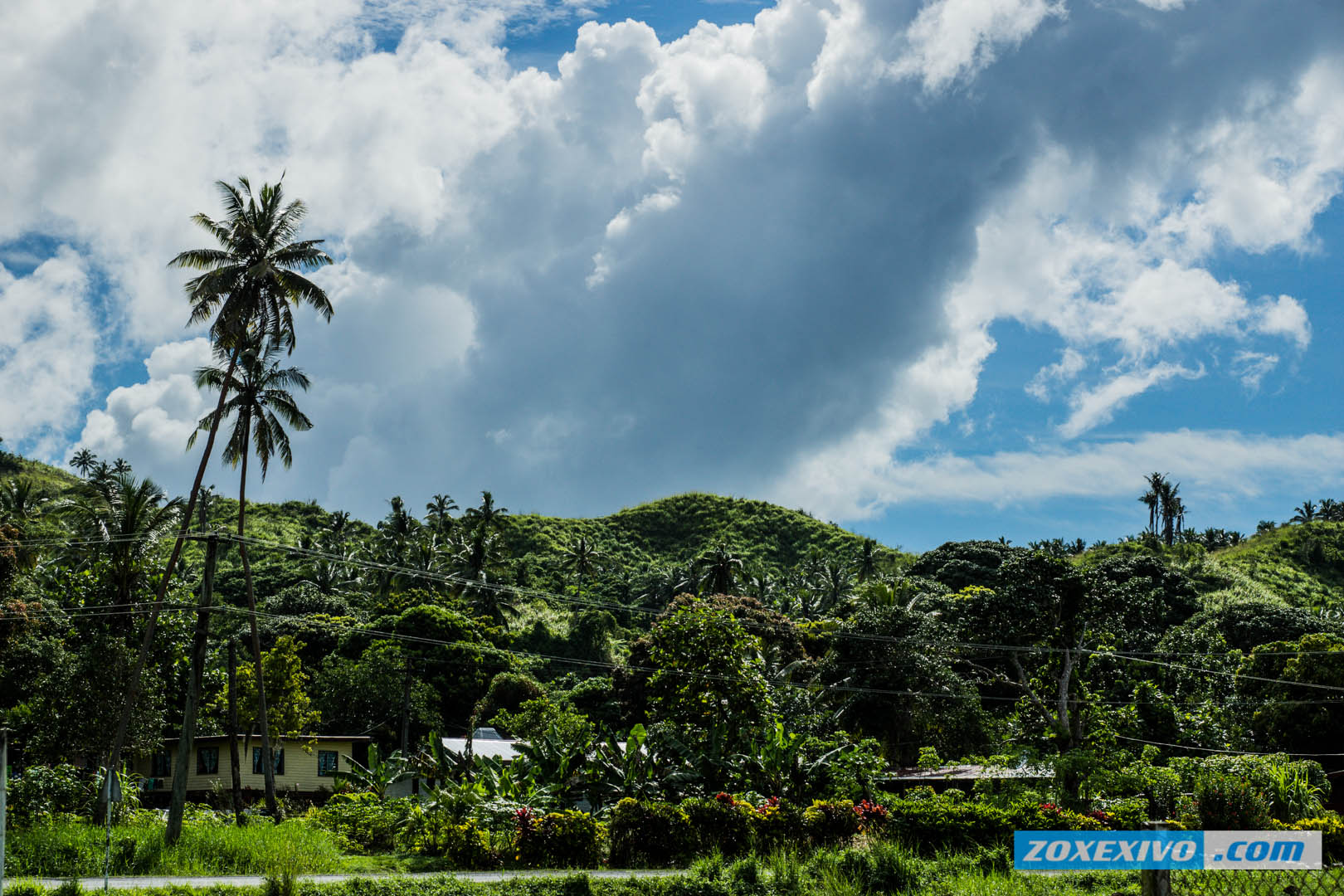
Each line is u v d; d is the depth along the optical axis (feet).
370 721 193.77
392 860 75.10
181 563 153.58
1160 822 37.78
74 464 408.26
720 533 490.90
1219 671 176.04
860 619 183.83
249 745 158.30
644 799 86.53
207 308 132.46
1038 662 189.98
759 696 116.98
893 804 84.23
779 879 62.80
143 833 77.46
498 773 91.50
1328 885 43.65
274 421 137.69
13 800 86.33
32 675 137.90
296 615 267.18
